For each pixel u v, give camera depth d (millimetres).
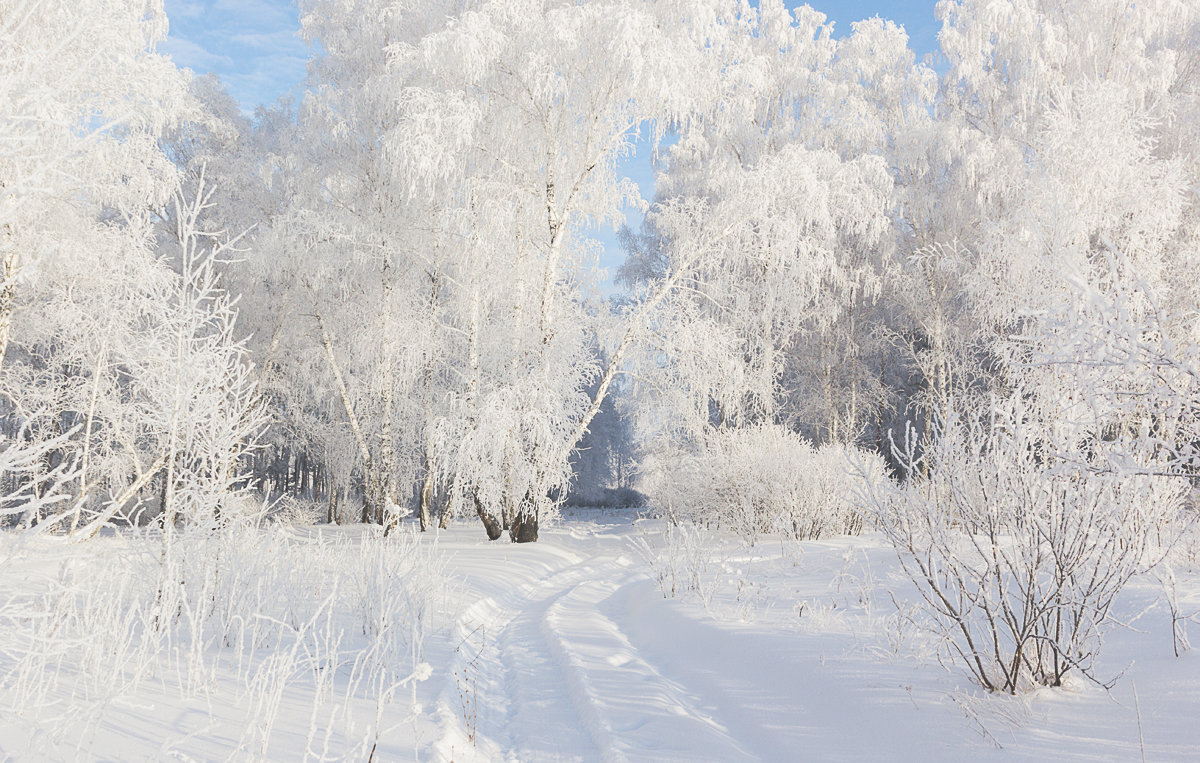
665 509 16234
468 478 14328
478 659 5730
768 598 7047
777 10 24859
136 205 14109
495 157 14852
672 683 5066
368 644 5531
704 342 15164
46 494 2457
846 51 25031
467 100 14312
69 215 12992
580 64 13766
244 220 20062
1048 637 3873
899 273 24047
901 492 4352
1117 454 3234
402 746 3527
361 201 18078
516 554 12648
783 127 24281
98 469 15305
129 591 5230
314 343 21219
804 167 16078
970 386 22938
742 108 23250
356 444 23141
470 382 16188
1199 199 19266
